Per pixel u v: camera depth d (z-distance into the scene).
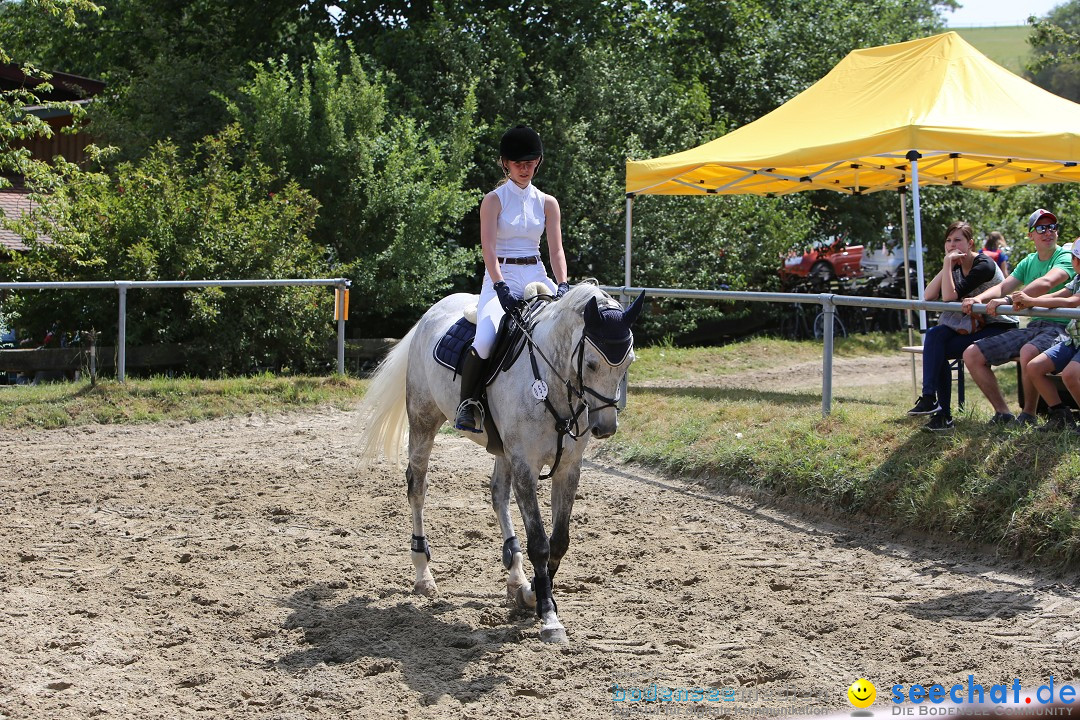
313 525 7.27
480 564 6.40
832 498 7.23
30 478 8.61
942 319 7.70
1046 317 7.02
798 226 20.62
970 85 10.67
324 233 16.34
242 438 10.39
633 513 7.59
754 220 19.86
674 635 5.11
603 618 5.38
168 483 8.47
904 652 4.82
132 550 6.61
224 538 6.93
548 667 4.71
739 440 8.48
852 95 11.55
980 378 7.29
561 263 5.67
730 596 5.70
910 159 9.70
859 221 22.44
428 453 6.18
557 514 5.30
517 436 5.18
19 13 25.84
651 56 21.03
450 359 5.72
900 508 6.77
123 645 4.97
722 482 8.11
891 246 23.31
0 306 14.03
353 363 14.75
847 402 10.27
